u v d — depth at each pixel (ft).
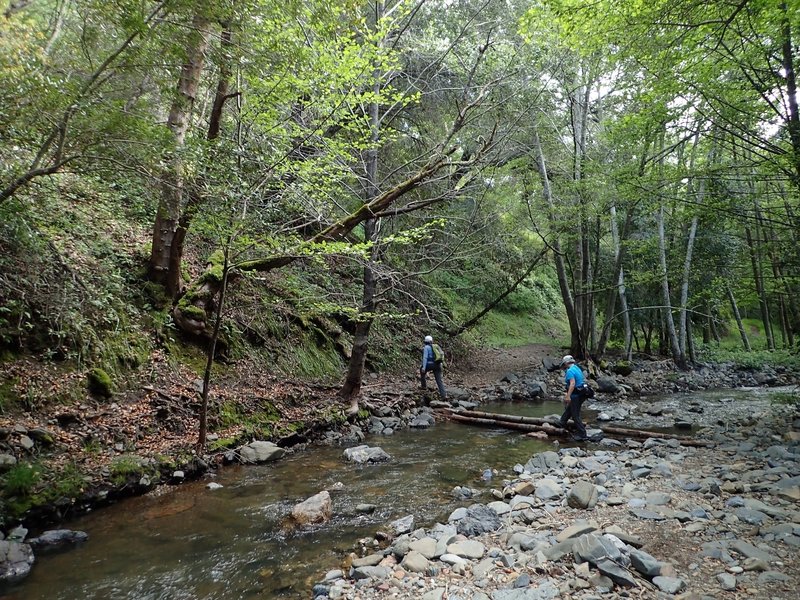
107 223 30.19
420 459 25.88
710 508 16.71
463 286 63.72
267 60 20.56
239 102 25.93
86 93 14.07
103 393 22.72
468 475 23.15
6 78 12.96
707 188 36.11
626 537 14.10
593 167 47.34
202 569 14.12
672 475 20.85
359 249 26.94
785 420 31.22
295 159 28.14
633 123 33.94
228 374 30.14
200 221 21.39
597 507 17.29
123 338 25.63
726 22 23.18
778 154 28.58
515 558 13.57
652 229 65.05
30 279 21.89
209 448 23.41
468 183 39.50
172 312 29.32
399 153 46.50
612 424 33.81
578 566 12.50
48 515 16.51
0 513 15.34
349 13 25.58
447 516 18.08
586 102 54.03
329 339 41.27
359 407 34.22
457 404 40.09
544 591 11.43
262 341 34.55
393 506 19.15
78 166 15.46
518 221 52.75
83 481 17.89
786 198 39.45
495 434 31.91
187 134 22.95
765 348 77.00
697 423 33.06
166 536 16.21
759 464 21.75
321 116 29.27
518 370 59.67
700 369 61.57
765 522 15.10
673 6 23.72
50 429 19.49
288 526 17.13
